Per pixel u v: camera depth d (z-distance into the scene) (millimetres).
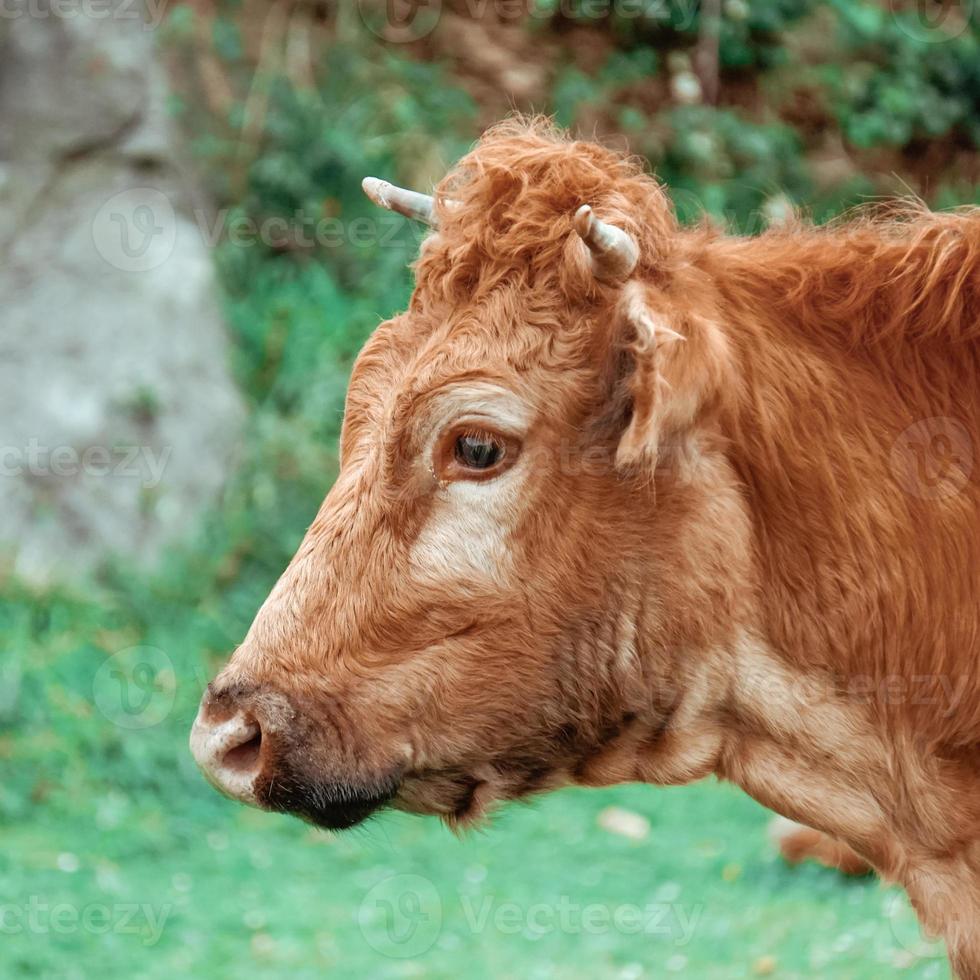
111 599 13109
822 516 4754
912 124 17984
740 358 4770
